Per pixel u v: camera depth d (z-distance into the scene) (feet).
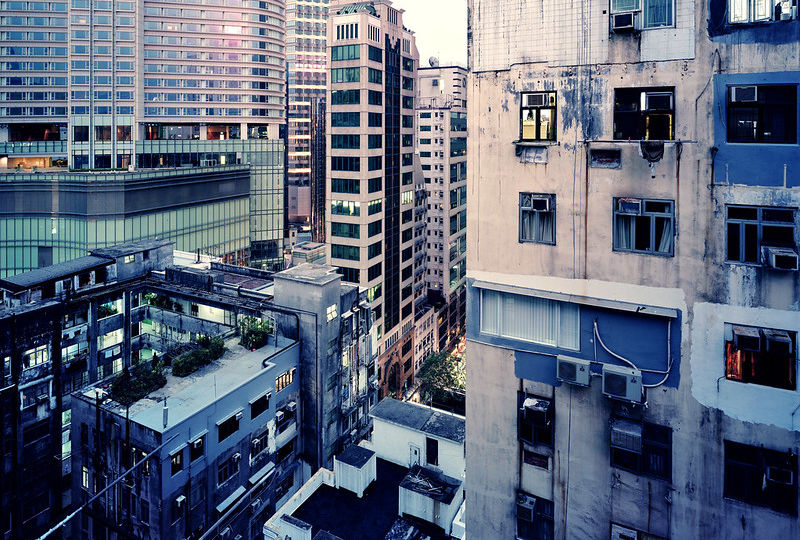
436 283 436.76
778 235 47.50
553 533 59.88
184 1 419.33
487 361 61.67
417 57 346.74
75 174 322.14
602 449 55.88
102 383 148.97
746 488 50.26
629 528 55.36
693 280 50.70
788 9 45.85
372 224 293.23
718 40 48.16
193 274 196.95
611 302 54.19
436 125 426.10
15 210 325.83
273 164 450.71
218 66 435.12
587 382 54.65
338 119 285.64
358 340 195.31
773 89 47.19
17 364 153.28
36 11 419.33
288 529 118.62
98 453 135.64
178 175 362.94
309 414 175.11
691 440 51.90
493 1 57.67
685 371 51.70
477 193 60.39
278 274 178.81
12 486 153.69
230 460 144.25
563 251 56.29
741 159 48.01
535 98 56.18
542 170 56.49
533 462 60.13
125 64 409.69
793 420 47.57
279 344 175.11
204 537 135.44
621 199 52.70
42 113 429.79
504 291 59.11
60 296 173.88
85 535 139.85
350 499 135.13
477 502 63.87
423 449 144.97
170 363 167.73
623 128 53.01
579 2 53.36
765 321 48.24
